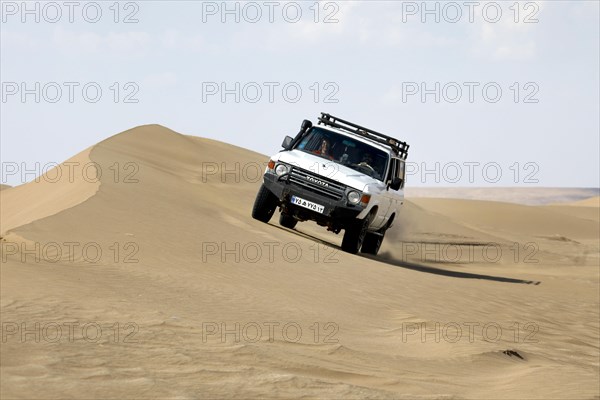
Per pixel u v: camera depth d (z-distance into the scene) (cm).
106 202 3388
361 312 2291
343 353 1617
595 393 1370
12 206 6888
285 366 1354
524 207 17275
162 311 1695
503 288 3775
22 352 1196
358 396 1168
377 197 3759
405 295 2797
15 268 1877
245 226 3781
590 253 9494
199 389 1102
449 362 1722
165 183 5500
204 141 13312
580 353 2186
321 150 3941
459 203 17400
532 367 1747
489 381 1536
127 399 1013
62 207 3675
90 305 1630
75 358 1202
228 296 2092
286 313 2014
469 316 2586
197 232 3180
